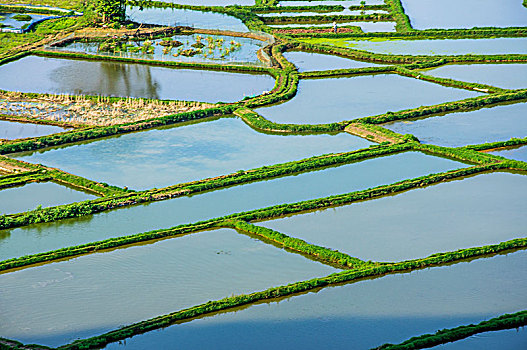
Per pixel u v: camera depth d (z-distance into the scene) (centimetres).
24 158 12338
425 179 11388
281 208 10475
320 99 15500
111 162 12194
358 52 18712
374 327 7906
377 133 13238
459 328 7719
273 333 7831
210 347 7606
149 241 9738
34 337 7738
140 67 17925
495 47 19512
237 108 14625
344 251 9469
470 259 9212
